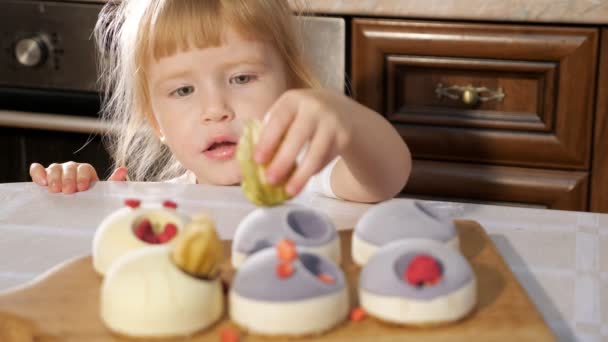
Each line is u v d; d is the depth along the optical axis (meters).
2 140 1.95
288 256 0.77
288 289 0.75
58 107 1.89
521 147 1.64
